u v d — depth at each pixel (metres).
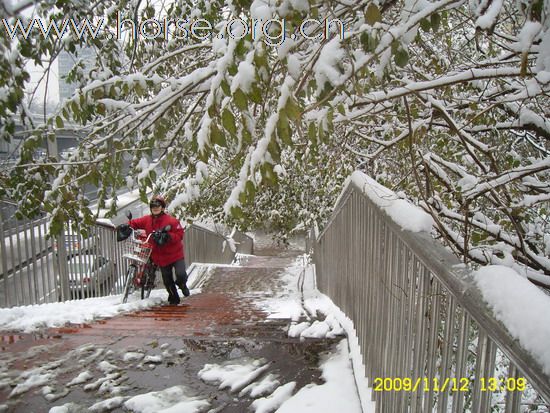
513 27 3.36
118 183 3.64
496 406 1.67
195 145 2.78
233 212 2.18
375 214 3.19
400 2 2.99
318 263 9.47
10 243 5.76
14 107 3.10
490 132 4.38
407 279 2.33
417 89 2.90
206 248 13.95
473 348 2.93
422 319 1.99
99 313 5.54
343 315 4.87
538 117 3.70
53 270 6.82
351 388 3.21
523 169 3.39
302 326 4.59
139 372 3.60
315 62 2.14
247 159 2.22
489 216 4.98
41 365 3.73
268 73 2.02
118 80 3.17
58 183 3.68
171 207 4.63
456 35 4.78
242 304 6.59
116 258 8.83
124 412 3.01
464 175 4.15
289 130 1.90
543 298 1.10
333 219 6.07
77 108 3.22
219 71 1.99
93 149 3.57
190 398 3.17
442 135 4.38
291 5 1.84
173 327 4.84
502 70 2.81
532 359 0.96
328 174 6.62
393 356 2.55
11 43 2.97
